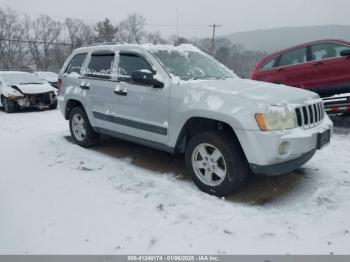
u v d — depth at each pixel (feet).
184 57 16.15
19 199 12.57
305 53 25.84
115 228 10.54
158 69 14.58
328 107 23.86
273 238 10.02
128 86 15.61
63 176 14.89
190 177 14.74
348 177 14.55
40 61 165.48
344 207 11.80
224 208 11.82
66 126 26.73
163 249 9.50
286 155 11.57
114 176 14.85
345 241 9.81
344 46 23.85
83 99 18.49
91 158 17.43
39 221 11.00
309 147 12.17
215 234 10.22
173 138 13.91
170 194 12.89
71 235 10.19
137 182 14.12
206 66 16.47
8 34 160.25
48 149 19.26
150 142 15.17
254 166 11.64
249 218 11.16
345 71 23.59
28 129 25.95
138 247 9.59
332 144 19.67
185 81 13.84
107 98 16.87
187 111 13.00
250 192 13.28
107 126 17.31
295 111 12.12
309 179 14.49
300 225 10.75
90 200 12.44
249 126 11.43
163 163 16.60
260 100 11.64
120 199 12.50
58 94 20.89
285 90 13.34
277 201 12.55
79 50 19.98
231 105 11.94
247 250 9.46
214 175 13.20
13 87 36.81
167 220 11.00
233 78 16.14
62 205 12.07
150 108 14.58
